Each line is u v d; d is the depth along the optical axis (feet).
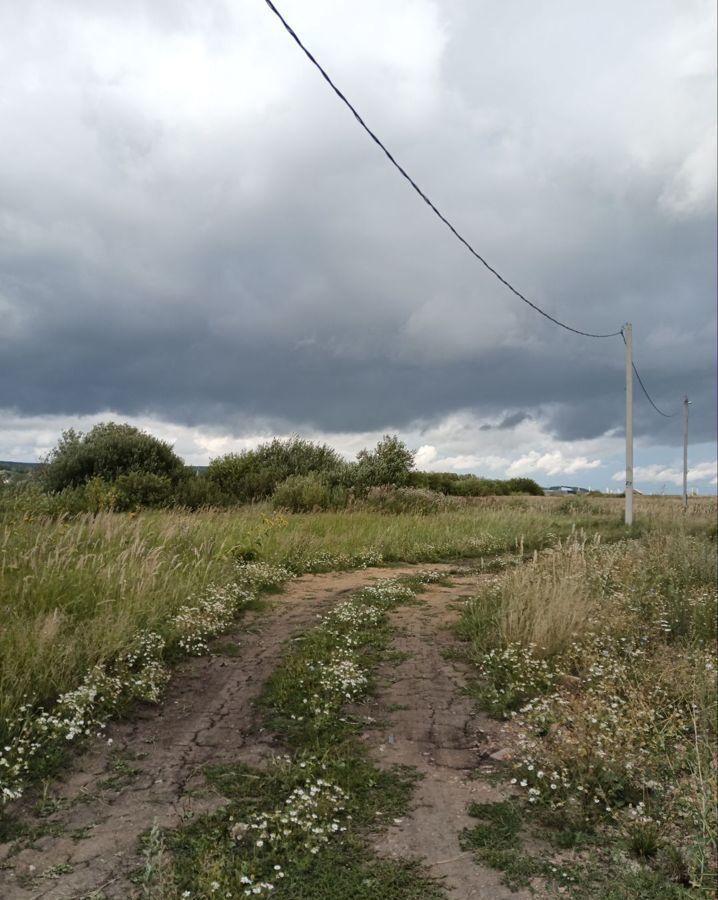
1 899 10.25
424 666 22.97
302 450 103.50
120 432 89.45
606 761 14.15
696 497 153.99
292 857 11.43
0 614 22.12
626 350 75.72
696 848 11.07
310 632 26.55
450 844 12.12
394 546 52.01
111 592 26.05
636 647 23.58
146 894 10.23
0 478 56.29
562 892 10.64
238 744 16.47
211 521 51.37
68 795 13.74
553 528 69.67
